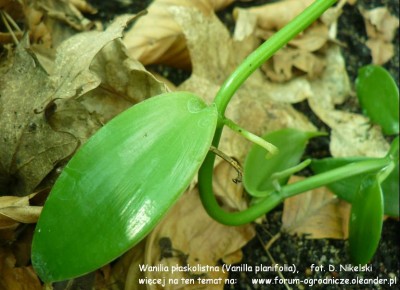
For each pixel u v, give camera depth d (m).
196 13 0.34
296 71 0.36
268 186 0.27
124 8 0.36
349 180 0.29
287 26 0.20
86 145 0.18
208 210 0.24
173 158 0.17
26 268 0.24
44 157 0.23
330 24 0.38
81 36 0.25
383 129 0.32
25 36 0.25
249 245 0.30
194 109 0.18
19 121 0.24
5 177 0.24
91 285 0.24
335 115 0.35
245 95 0.33
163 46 0.33
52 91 0.24
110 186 0.17
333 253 0.31
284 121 0.33
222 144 0.31
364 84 0.32
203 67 0.33
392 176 0.29
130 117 0.18
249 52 0.36
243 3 0.38
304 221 0.31
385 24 0.39
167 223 0.27
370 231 0.26
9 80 0.25
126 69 0.25
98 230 0.17
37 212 0.21
